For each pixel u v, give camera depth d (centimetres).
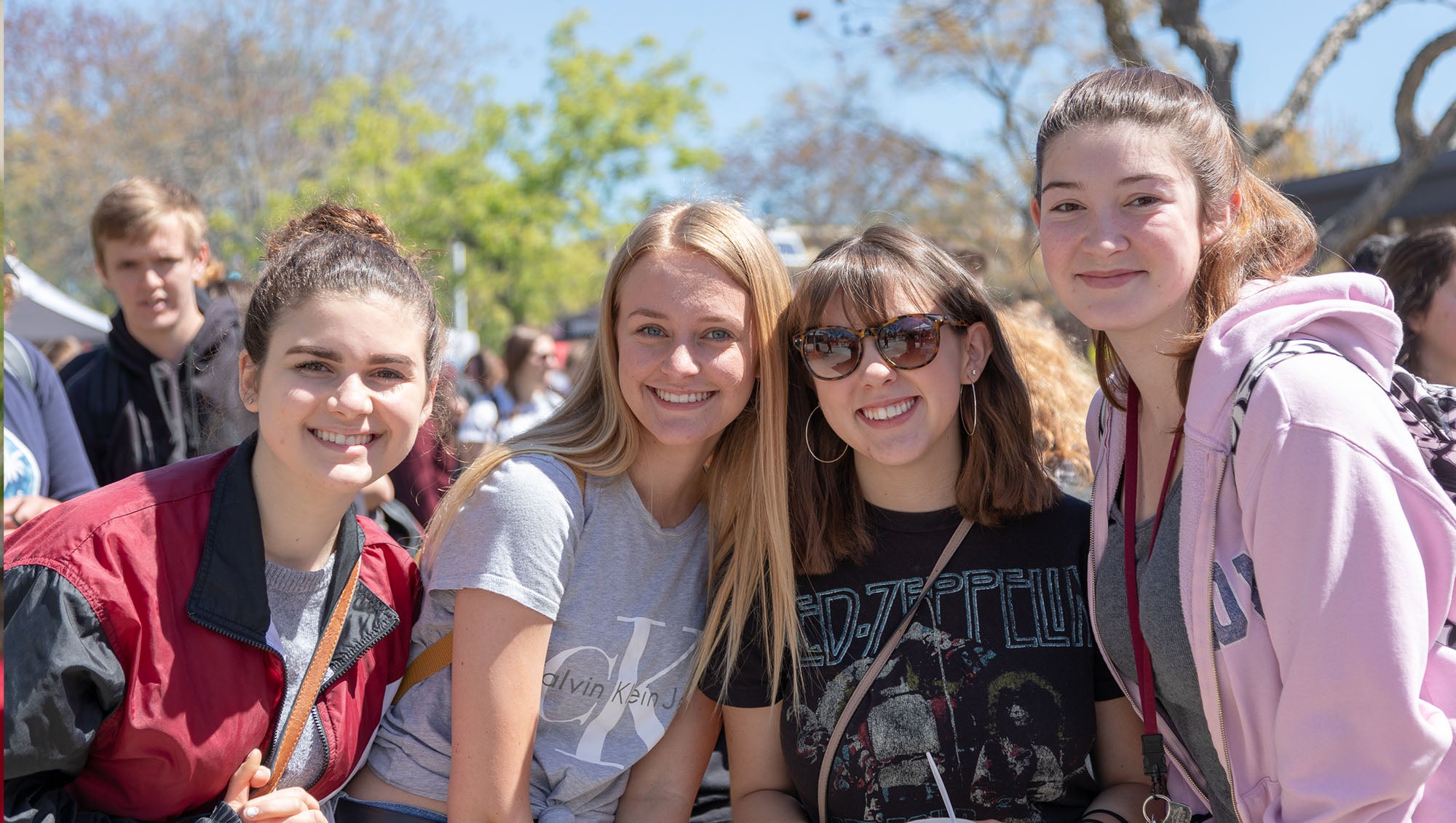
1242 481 174
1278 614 171
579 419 237
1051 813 221
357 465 195
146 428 378
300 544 205
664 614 233
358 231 228
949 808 210
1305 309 178
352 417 192
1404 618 160
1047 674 218
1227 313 185
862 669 220
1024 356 287
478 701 207
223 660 188
